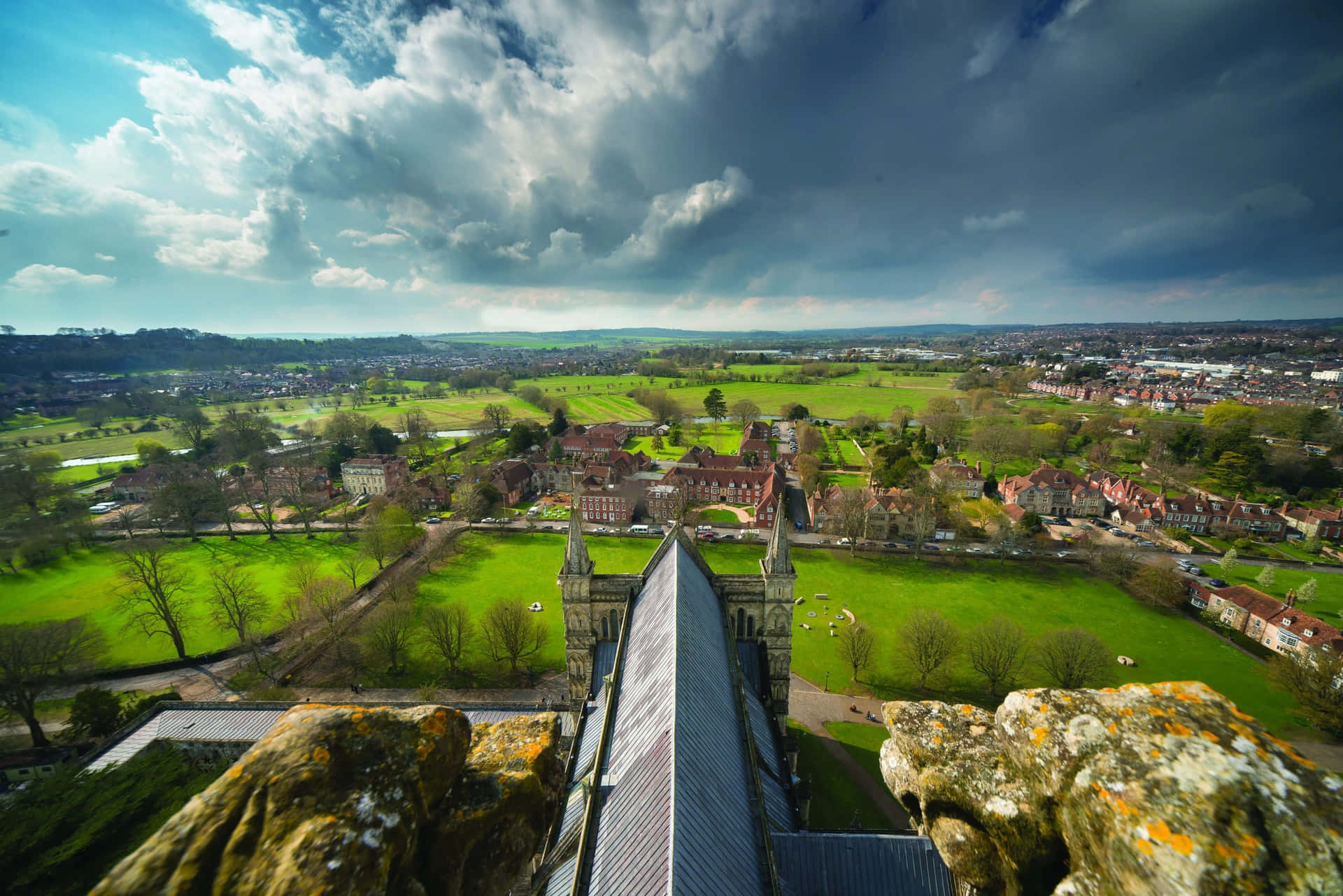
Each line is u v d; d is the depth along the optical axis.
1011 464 197.25
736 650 49.22
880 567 115.81
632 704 39.06
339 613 92.75
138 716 61.81
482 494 145.75
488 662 81.88
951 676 79.44
